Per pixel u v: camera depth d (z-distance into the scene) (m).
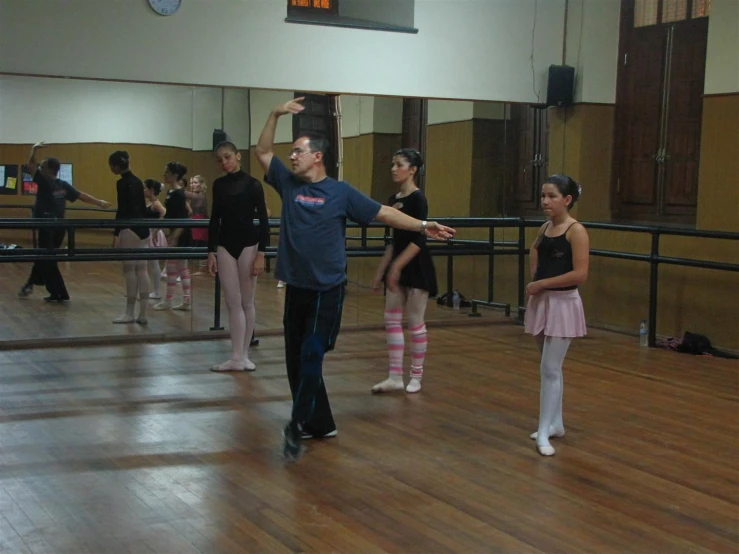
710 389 5.62
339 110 7.35
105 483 3.69
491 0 7.78
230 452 4.15
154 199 6.88
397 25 7.49
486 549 3.09
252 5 6.98
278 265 4.20
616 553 3.09
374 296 7.64
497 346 6.95
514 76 7.94
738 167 6.78
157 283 6.97
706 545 3.18
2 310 6.55
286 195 4.20
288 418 4.75
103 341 6.78
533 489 3.73
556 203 4.19
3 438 4.30
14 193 6.49
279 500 3.53
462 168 7.88
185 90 6.89
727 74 6.86
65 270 6.69
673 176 7.57
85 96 6.61
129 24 6.65
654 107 7.74
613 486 3.79
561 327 4.21
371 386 5.56
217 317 7.21
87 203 6.69
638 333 7.65
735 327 6.81
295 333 4.27
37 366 5.91
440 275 8.01
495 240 8.20
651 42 7.75
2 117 6.39
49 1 6.42
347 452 4.19
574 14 8.01
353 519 3.34
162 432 4.45
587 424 4.77
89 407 4.90
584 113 7.97
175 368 5.93
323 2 7.25
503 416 4.89
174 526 3.24
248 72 7.03
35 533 3.15
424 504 3.52
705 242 7.02
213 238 5.78
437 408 5.04
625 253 7.34
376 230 7.56
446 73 7.69
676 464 4.11
